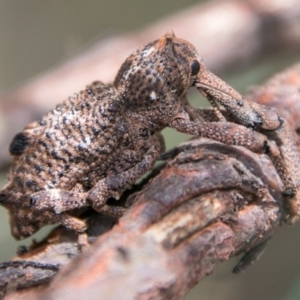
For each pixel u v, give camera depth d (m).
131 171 0.10
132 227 0.09
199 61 0.10
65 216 0.10
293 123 0.10
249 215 0.10
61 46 0.25
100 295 0.09
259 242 0.10
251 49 0.14
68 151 0.10
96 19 0.25
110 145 0.10
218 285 0.12
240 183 0.10
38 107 0.13
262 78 0.15
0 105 0.13
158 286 0.09
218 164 0.10
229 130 0.10
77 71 0.14
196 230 0.09
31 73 0.25
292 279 0.12
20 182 0.10
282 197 0.10
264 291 0.13
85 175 0.10
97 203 0.10
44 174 0.10
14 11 0.25
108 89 0.10
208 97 0.10
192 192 0.09
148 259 0.09
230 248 0.09
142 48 0.10
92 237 0.10
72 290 0.09
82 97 0.10
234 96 0.10
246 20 0.14
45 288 0.09
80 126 0.10
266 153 0.10
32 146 0.10
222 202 0.09
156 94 0.10
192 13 0.15
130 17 0.24
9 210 0.10
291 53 0.15
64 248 0.10
